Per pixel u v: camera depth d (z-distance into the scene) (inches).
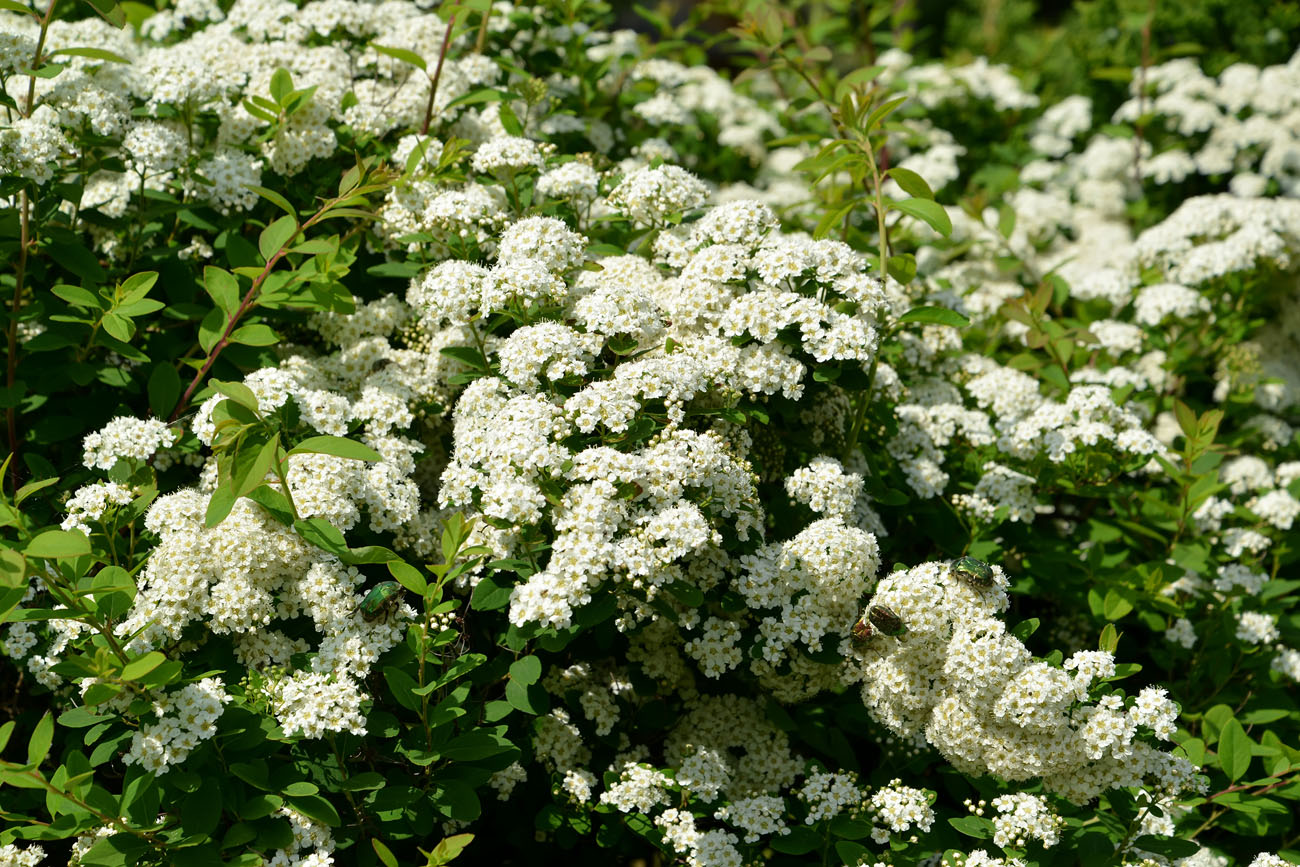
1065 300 64.0
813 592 50.8
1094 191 72.6
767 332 51.3
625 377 50.5
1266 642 56.1
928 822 49.9
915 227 66.5
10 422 52.9
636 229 56.6
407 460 52.2
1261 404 63.2
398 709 50.8
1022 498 55.7
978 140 80.4
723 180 71.9
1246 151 72.7
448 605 49.1
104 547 50.4
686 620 50.3
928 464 55.4
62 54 52.6
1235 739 51.0
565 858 53.2
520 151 55.2
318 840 49.0
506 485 49.3
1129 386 57.6
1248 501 59.8
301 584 49.6
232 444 48.9
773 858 53.5
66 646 49.8
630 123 69.3
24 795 50.3
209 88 55.4
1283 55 81.0
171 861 47.9
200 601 49.4
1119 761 49.5
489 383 51.9
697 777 51.1
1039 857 49.8
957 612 50.1
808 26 76.3
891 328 56.2
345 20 58.7
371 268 55.2
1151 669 57.1
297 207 56.3
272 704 48.7
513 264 51.8
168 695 48.1
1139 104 74.3
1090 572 56.0
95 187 55.7
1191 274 61.2
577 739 52.0
